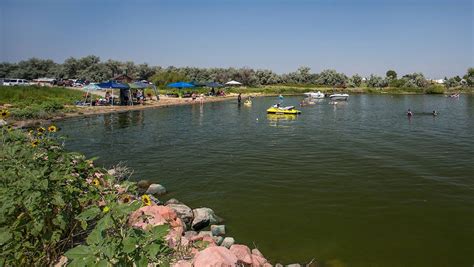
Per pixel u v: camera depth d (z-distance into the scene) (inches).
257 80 4079.7
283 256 299.0
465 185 490.6
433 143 828.6
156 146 779.4
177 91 2596.0
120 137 888.9
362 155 689.0
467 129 1082.7
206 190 471.5
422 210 400.8
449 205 415.5
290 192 462.9
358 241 326.0
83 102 1550.2
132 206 160.4
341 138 903.7
